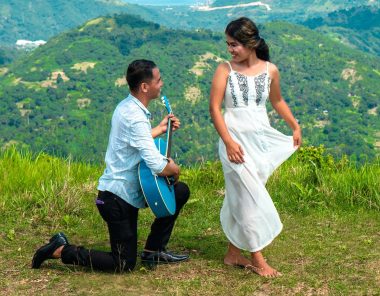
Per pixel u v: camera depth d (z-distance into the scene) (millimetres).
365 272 4340
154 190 4258
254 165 4441
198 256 4875
